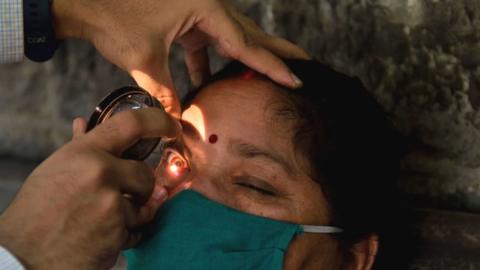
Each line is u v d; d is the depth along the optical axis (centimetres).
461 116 186
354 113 162
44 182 133
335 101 161
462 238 182
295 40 200
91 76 229
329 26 195
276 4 200
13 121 243
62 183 131
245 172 154
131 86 149
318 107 158
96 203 131
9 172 238
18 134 243
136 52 163
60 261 133
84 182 130
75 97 233
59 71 232
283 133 155
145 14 165
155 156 212
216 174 155
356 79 170
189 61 181
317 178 155
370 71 193
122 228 136
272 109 156
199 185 155
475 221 182
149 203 153
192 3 163
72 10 171
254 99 158
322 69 167
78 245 133
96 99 230
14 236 132
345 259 164
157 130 139
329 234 157
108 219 132
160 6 164
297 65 167
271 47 173
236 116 157
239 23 164
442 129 188
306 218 154
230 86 161
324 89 162
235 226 150
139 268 152
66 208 131
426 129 190
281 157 154
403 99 191
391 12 188
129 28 164
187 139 159
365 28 191
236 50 161
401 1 186
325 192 156
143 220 144
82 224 132
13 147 245
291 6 198
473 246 181
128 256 156
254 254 150
